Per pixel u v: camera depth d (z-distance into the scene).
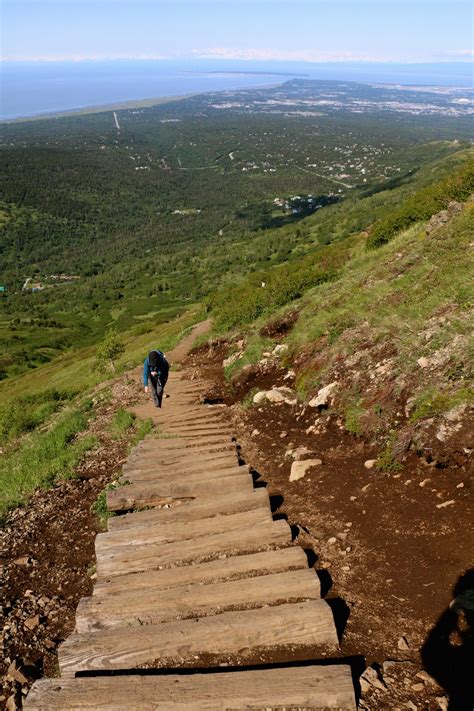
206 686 2.75
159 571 3.96
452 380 5.12
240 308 17.52
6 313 165.38
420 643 3.03
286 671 2.79
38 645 4.00
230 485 5.52
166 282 176.12
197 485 5.54
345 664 2.89
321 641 3.15
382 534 4.14
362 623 3.29
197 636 3.20
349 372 6.96
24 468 8.87
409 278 9.62
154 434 8.20
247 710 2.64
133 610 3.58
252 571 3.85
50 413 17.52
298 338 10.17
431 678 2.76
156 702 2.70
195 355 16.80
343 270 16.66
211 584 3.63
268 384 9.57
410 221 17.73
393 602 3.41
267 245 175.88
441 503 4.18
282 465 6.14
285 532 4.30
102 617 3.59
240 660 3.09
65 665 3.23
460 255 9.08
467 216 11.34
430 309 7.24
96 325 137.12
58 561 5.30
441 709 2.57
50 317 152.88
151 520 4.92
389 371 6.17
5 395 44.78
